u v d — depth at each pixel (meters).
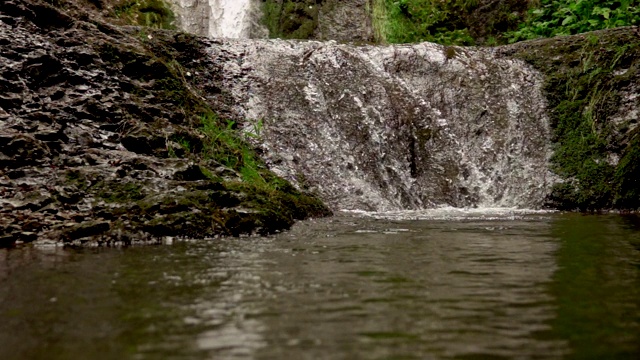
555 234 3.79
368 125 6.94
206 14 10.25
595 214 5.77
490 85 7.73
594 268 2.48
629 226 4.38
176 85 6.07
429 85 7.75
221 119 6.48
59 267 2.49
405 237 3.60
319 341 1.46
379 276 2.28
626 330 1.55
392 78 7.71
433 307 1.80
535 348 1.41
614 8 9.35
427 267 2.49
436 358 1.34
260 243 3.29
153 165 4.29
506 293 1.99
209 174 4.65
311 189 6.09
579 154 7.02
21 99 4.76
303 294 1.97
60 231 3.30
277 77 7.26
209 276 2.28
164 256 2.80
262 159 6.14
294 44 7.80
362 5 10.61
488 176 7.09
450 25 10.95
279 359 1.33
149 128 5.10
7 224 3.32
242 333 1.52
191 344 1.43
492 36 10.80
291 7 10.30
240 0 10.28
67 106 4.92
